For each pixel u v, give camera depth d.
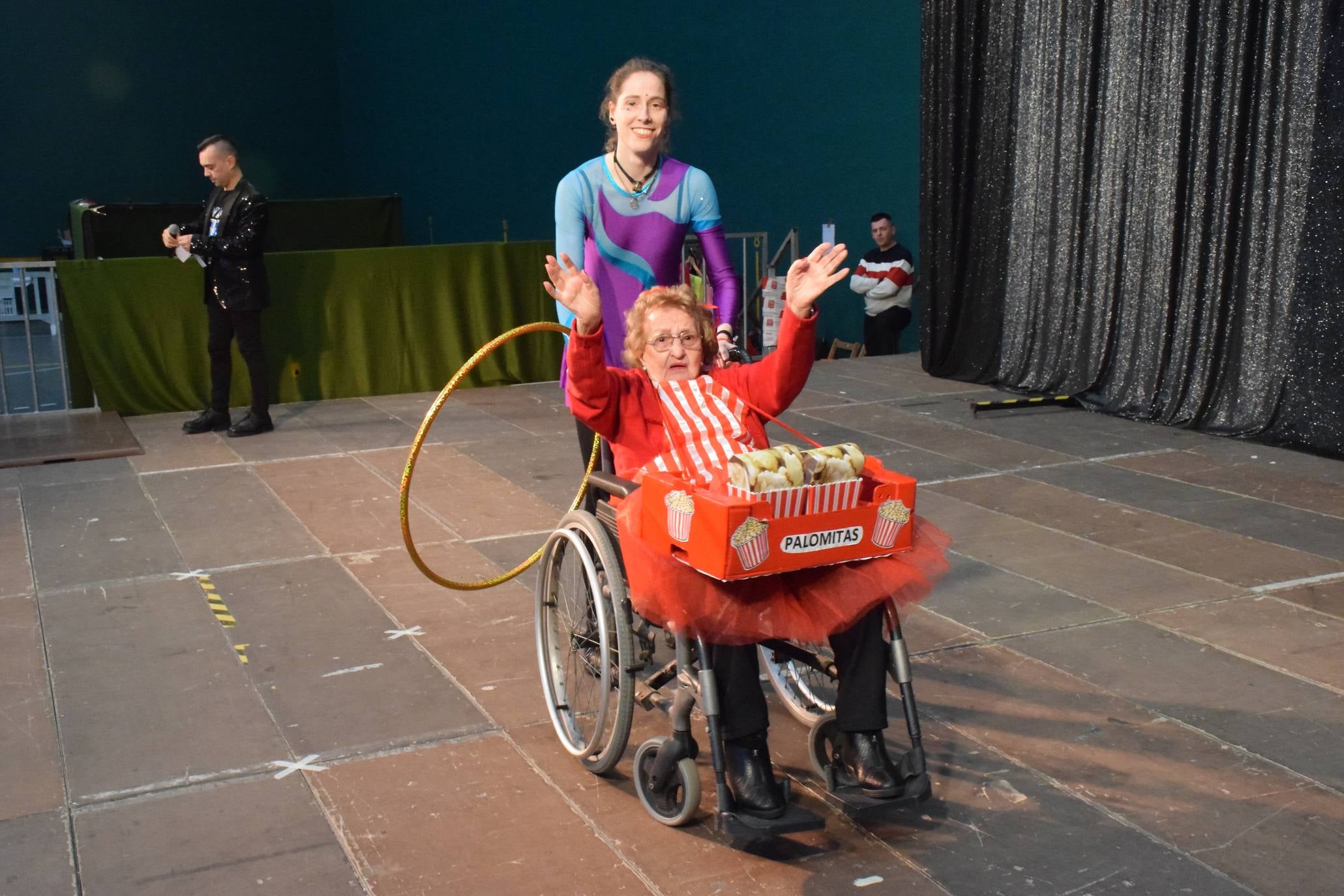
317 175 18.59
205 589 4.47
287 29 18.00
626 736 2.84
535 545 4.98
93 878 2.59
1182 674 3.58
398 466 6.39
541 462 6.42
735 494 2.49
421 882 2.56
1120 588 4.32
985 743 3.17
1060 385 7.76
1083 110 7.36
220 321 7.20
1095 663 3.67
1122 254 7.23
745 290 9.69
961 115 8.23
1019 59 7.86
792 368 2.92
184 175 17.34
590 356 2.80
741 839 2.65
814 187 11.17
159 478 6.19
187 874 2.60
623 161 3.49
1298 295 6.25
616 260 3.55
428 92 16.78
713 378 3.03
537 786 2.98
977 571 4.54
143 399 7.98
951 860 2.63
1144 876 2.55
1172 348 6.97
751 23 11.64
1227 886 2.51
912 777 2.59
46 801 2.92
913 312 10.23
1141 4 6.94
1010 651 3.78
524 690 3.55
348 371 8.50
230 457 6.65
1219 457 6.21
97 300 7.76
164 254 11.89
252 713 3.40
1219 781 2.95
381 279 8.44
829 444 6.60
